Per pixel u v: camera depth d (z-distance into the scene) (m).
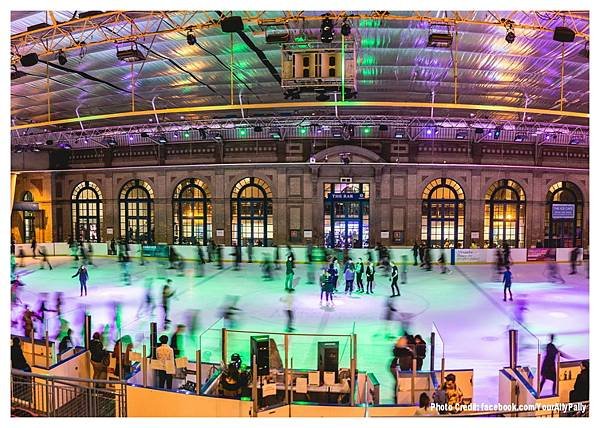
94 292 15.62
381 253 21.72
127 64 15.70
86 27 12.77
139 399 6.91
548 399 6.76
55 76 16.83
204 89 18.78
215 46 14.20
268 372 7.34
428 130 23.23
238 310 12.88
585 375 7.25
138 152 26.41
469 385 7.29
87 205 27.55
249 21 12.23
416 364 7.96
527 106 20.38
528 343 9.99
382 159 23.33
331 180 23.94
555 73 15.98
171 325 11.37
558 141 23.89
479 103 20.20
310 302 13.92
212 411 6.62
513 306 13.39
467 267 21.66
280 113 22.73
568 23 12.19
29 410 7.27
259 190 24.83
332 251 22.42
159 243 26.03
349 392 7.19
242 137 24.58
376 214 23.75
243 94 19.38
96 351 8.40
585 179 24.67
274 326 11.23
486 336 10.43
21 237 28.38
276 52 14.71
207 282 17.61
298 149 24.12
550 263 22.92
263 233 24.84
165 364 8.01
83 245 25.94
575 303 13.83
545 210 24.42
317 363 8.00
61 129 25.91
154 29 13.14
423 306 13.38
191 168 25.58
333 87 12.75
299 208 24.25
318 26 12.52
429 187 23.94
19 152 26.62
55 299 14.46
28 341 8.79
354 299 14.39
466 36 13.11
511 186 24.23
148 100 20.42
